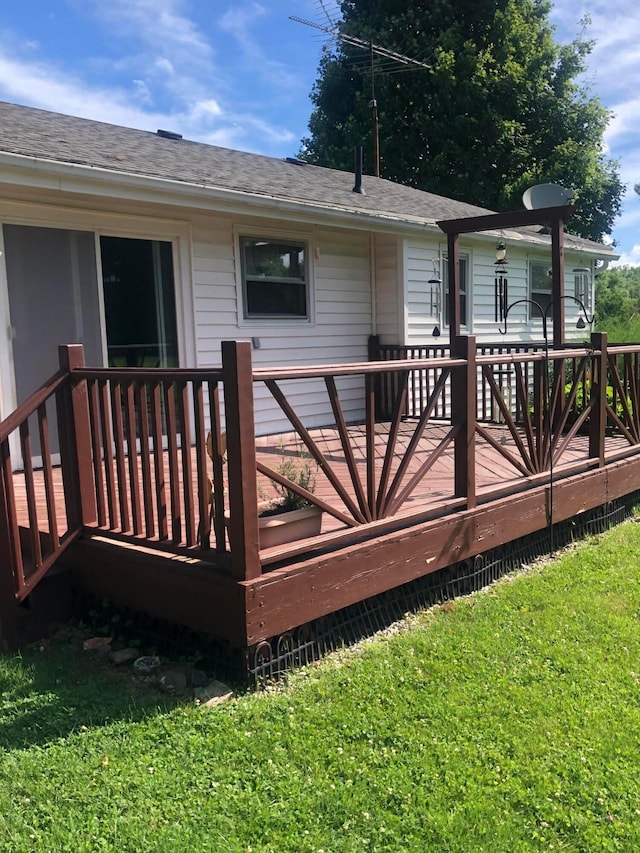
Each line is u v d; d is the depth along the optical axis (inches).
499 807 87.0
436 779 92.4
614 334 576.1
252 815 84.9
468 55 804.6
